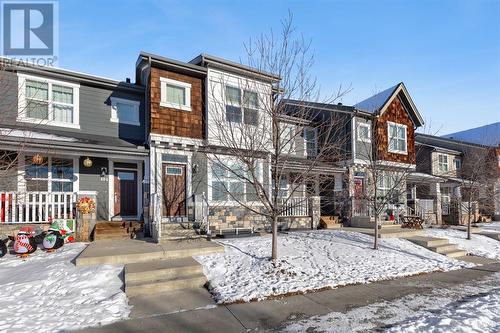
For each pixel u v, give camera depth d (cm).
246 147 900
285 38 1150
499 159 2389
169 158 1241
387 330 491
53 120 1206
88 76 1282
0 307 546
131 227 1140
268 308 596
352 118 1630
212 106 1270
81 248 898
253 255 871
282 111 891
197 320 536
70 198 1074
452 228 1762
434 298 676
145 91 1402
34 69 1173
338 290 717
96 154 1147
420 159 2480
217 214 1274
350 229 1455
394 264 944
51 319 518
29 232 862
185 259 808
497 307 597
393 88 1952
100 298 605
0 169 885
